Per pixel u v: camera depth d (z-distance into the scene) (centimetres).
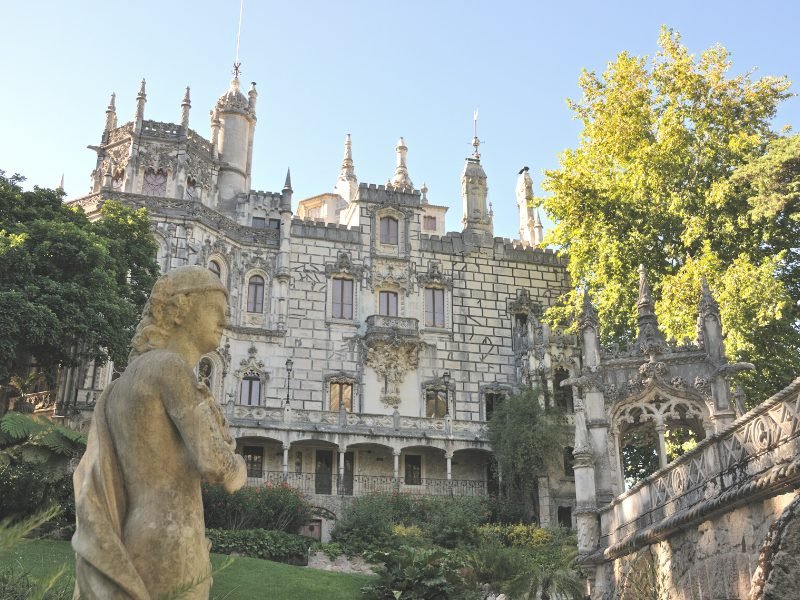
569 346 5216
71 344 3434
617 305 3722
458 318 5534
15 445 2080
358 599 2344
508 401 4888
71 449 2181
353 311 5369
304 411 4669
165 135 5206
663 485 1552
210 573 477
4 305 2931
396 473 4684
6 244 3002
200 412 480
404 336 5262
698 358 2073
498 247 5788
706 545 1321
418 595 2280
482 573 2503
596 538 1972
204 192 5306
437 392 5328
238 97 5766
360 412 4956
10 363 3203
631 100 3881
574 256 3997
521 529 3769
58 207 3634
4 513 2058
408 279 5534
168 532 461
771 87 3747
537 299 5741
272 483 4181
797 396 1038
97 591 436
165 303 526
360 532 3547
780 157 3180
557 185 3928
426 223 7712
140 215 4031
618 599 1770
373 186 5694
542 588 2159
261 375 5022
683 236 3519
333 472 4797
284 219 5372
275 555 3012
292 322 5203
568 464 4931
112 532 448
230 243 5203
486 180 5969
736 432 1225
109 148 5259
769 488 1057
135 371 488
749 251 3394
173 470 479
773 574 925
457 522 3688
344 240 5500
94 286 3309
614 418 2081
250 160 5762
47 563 1741
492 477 5003
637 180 3712
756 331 3120
